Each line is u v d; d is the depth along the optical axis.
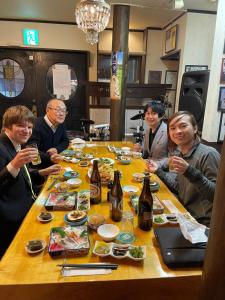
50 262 0.89
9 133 1.50
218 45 2.62
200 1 3.14
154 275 0.84
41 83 4.49
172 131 1.51
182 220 1.07
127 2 3.23
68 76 4.54
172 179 1.75
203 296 0.59
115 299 0.85
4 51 4.27
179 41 3.76
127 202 1.34
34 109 4.56
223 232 0.51
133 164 2.00
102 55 4.55
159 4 3.28
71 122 4.73
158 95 3.97
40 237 1.02
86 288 0.82
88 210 1.24
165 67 4.61
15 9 3.69
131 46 4.57
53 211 1.23
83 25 2.02
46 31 4.30
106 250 0.94
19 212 1.44
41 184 1.80
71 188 1.50
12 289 0.79
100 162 1.89
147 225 1.09
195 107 3.06
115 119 3.67
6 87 4.41
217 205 0.53
